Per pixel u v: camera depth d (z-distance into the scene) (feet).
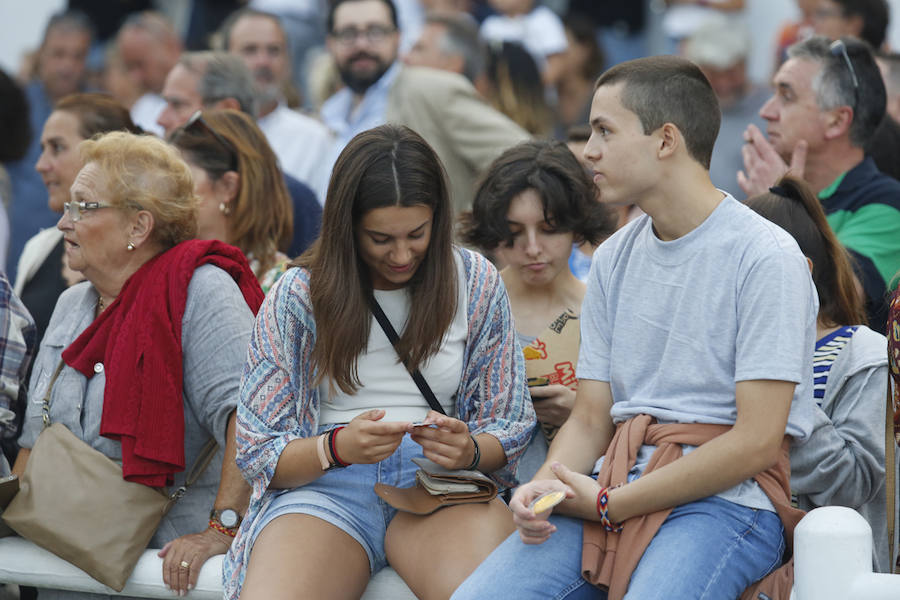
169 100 65.87
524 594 33.55
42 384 43.24
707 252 34.68
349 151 35.99
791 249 33.99
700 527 33.58
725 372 34.50
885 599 31.48
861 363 38.45
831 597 32.12
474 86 75.97
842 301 40.16
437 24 75.41
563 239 43.78
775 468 34.91
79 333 43.70
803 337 33.63
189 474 41.45
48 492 40.11
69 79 95.50
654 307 35.68
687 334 34.86
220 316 41.04
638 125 34.65
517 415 38.75
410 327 36.88
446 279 36.86
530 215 43.14
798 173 54.29
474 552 35.70
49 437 41.39
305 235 62.03
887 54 64.44
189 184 43.88
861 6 70.74
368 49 74.49
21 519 39.88
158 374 40.14
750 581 33.81
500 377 38.73
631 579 33.63
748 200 41.68
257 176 52.37
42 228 73.72
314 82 90.84
